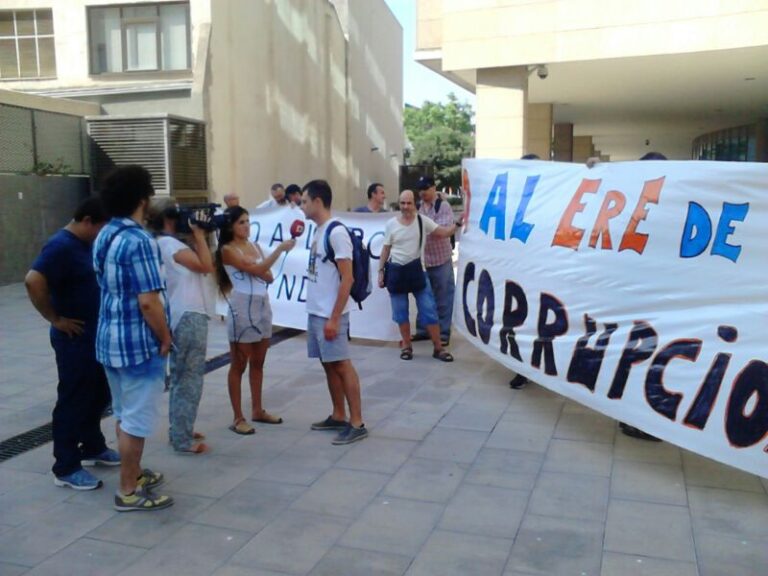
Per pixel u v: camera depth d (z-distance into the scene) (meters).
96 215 4.41
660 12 11.98
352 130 23.88
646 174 5.03
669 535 3.91
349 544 3.85
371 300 8.33
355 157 24.38
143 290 3.98
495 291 6.25
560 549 3.77
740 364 4.38
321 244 5.26
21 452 5.18
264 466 4.88
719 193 4.58
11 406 6.21
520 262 5.91
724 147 26.42
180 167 14.62
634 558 3.68
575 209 5.51
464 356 7.83
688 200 4.73
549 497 4.38
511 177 6.18
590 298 5.27
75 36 16.42
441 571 3.57
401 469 4.81
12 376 7.12
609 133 28.41
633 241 5.01
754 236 4.43
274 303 8.93
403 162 32.03
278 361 7.69
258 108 17.69
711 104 18.86
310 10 20.52
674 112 20.88
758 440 4.25
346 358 5.29
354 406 5.32
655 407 4.76
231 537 3.93
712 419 4.46
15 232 12.96
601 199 5.31
